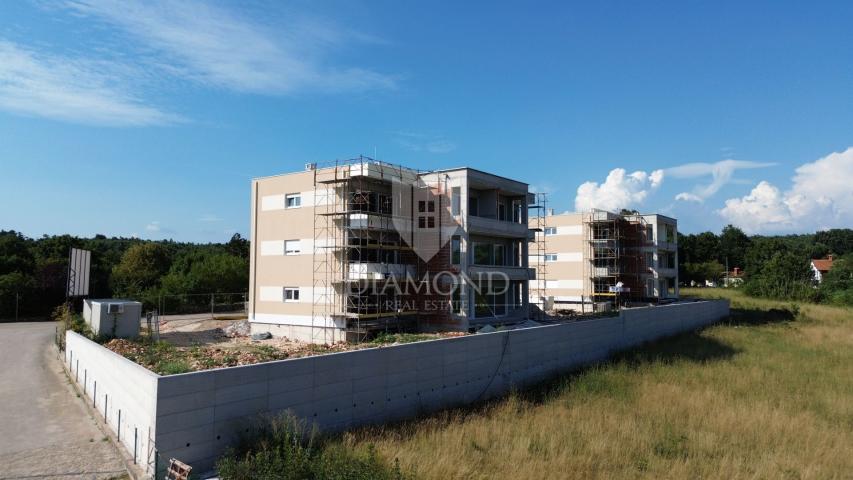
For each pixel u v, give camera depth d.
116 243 91.25
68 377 18.47
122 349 17.62
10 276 41.28
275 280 29.58
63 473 9.96
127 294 45.28
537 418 14.12
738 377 19.22
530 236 33.38
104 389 13.39
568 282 46.47
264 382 11.14
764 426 13.52
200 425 10.02
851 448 12.04
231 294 49.41
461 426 13.23
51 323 37.12
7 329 33.06
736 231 110.56
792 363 22.39
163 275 59.75
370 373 13.53
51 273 42.62
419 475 9.38
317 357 12.26
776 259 72.06
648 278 47.66
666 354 24.72
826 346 27.33
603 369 21.03
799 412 14.93
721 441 12.44
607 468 10.60
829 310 50.34
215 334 29.70
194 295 46.94
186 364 14.80
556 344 21.03
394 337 22.92
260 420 10.94
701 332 32.94
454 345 16.27
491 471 10.11
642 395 16.72
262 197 30.62
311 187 28.45
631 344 27.06
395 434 12.30
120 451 10.90
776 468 10.70
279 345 24.95
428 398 15.21
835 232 134.75
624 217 48.34
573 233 46.53
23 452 11.09
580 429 13.00
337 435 12.02
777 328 35.81
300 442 10.67
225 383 10.47
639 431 12.94
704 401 15.77
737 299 62.38
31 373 19.27
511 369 18.53
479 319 28.30
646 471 10.62
